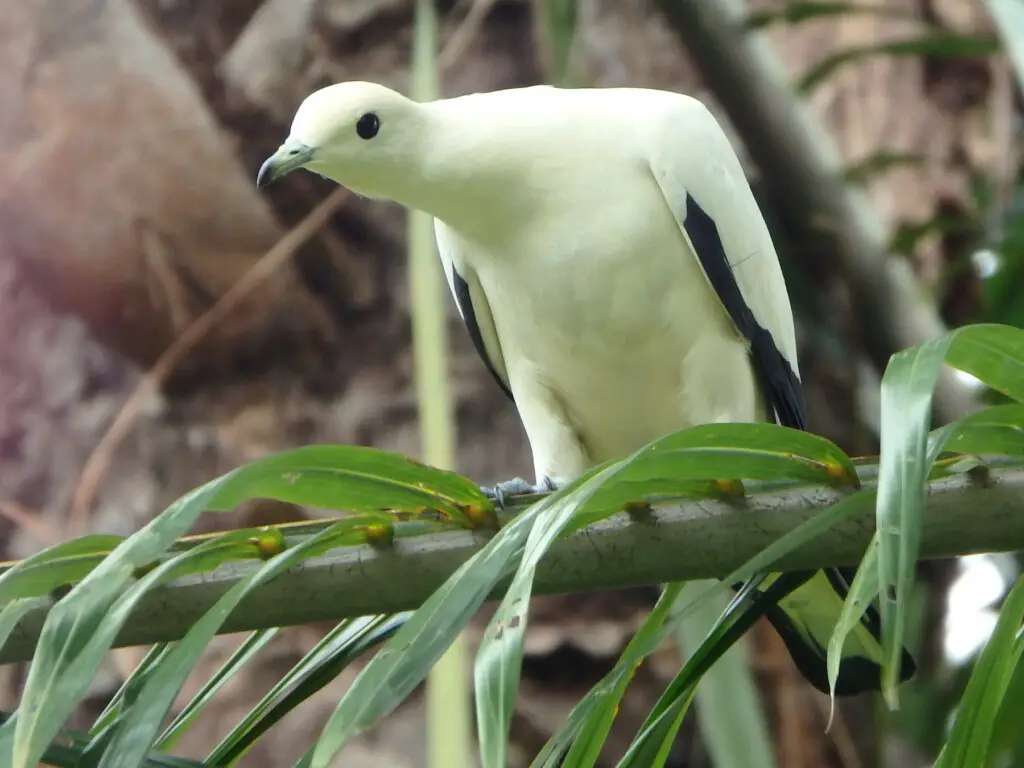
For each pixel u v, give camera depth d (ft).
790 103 33.17
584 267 23.08
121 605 11.68
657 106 23.53
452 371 31.32
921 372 10.93
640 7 37.19
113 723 12.32
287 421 31.17
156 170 31.22
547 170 22.85
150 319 31.55
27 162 30.94
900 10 31.91
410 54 34.09
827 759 30.09
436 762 13.82
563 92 23.90
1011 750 21.71
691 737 29.50
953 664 30.91
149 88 31.19
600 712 12.21
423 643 10.73
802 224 34.09
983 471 13.04
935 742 29.43
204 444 31.12
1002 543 13.07
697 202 23.13
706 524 13.46
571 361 24.35
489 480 30.66
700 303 23.79
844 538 13.28
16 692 31.14
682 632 19.44
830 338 33.17
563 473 25.09
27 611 13.08
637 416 25.21
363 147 22.81
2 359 31.96
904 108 38.04
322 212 31.40
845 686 21.45
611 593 29.35
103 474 31.01
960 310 36.81
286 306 31.68
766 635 30.19
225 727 28.81
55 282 31.55
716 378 24.35
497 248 23.58
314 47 33.76
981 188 35.91
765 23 32.24
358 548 13.66
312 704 28.89
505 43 34.09
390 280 32.12
